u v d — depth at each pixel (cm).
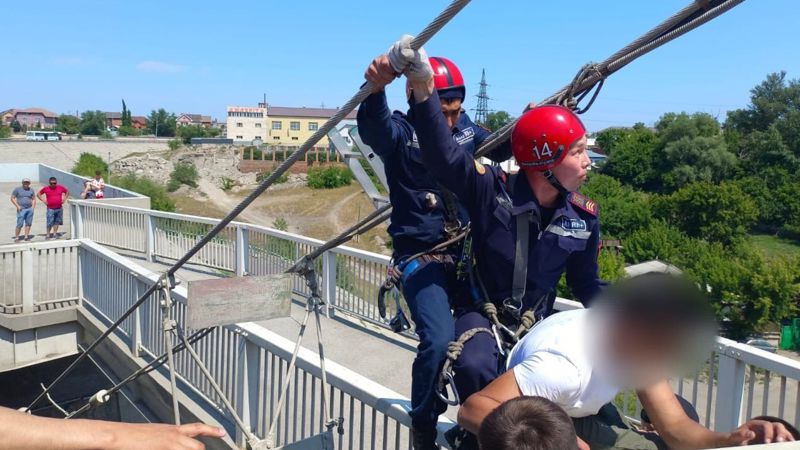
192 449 183
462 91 320
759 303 2483
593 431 250
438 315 277
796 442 149
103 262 991
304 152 290
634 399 396
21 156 7250
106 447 171
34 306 1084
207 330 465
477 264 278
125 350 881
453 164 252
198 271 1371
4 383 1208
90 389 1223
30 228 2189
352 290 950
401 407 341
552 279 273
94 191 2266
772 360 390
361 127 291
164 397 748
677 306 223
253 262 1221
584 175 257
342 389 401
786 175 5581
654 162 6250
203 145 7881
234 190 6869
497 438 194
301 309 1025
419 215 300
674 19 230
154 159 7206
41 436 163
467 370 257
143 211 1511
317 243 1015
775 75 6881
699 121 6262
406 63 230
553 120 247
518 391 228
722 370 426
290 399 502
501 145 329
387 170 314
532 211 259
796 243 4722
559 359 226
